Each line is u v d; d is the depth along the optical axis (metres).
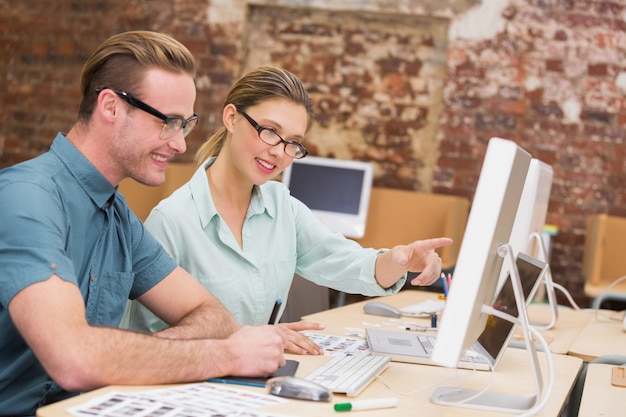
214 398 1.19
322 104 5.18
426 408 1.28
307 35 5.20
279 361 1.38
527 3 4.87
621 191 4.81
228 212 1.87
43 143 5.51
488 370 1.65
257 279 1.87
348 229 4.70
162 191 4.84
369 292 1.89
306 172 4.79
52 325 1.19
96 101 1.40
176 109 1.41
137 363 1.23
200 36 5.26
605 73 4.82
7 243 1.25
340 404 1.20
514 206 1.33
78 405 1.10
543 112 4.87
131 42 1.39
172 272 1.63
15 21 5.54
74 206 1.40
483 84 4.92
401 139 5.09
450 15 4.95
